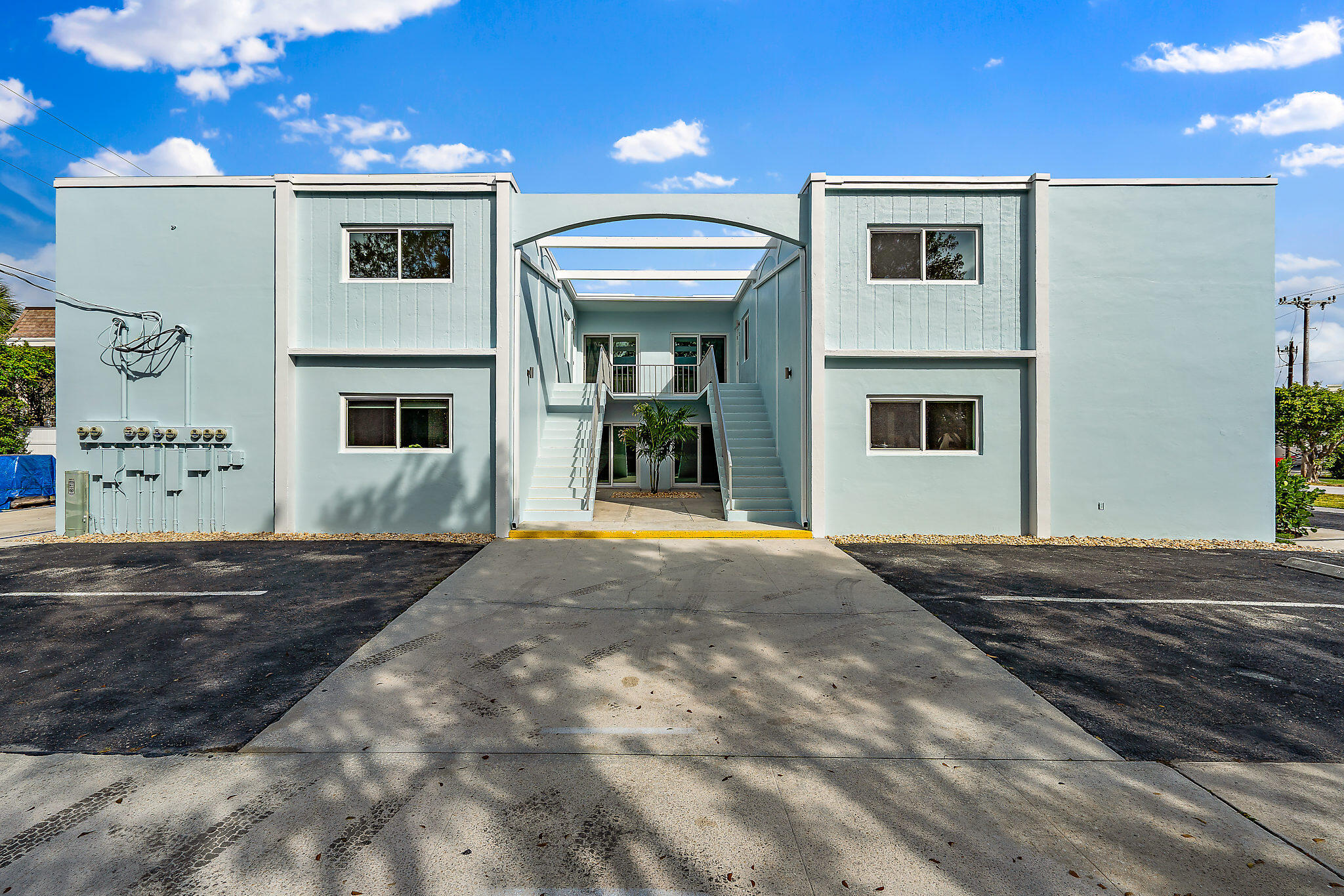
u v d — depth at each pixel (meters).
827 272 10.53
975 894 2.46
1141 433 10.29
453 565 8.28
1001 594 6.98
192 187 10.32
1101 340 10.30
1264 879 2.55
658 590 7.14
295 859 2.65
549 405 13.96
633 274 16.28
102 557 8.66
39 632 5.62
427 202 10.46
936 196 10.52
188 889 2.48
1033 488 10.34
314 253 10.45
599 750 3.60
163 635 5.56
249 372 10.36
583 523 10.93
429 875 2.56
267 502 10.36
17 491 14.48
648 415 14.99
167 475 10.30
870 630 5.80
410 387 10.45
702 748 3.63
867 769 3.40
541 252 13.11
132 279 10.32
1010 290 10.51
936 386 10.49
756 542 9.94
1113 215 10.29
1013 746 3.68
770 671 4.82
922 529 10.50
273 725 3.89
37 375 17.59
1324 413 21.14
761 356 14.76
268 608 6.36
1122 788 3.23
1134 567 8.31
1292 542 10.53
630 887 2.51
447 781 3.26
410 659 5.04
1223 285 10.23
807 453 10.59
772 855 2.69
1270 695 4.43
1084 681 4.65
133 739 3.70
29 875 2.55
